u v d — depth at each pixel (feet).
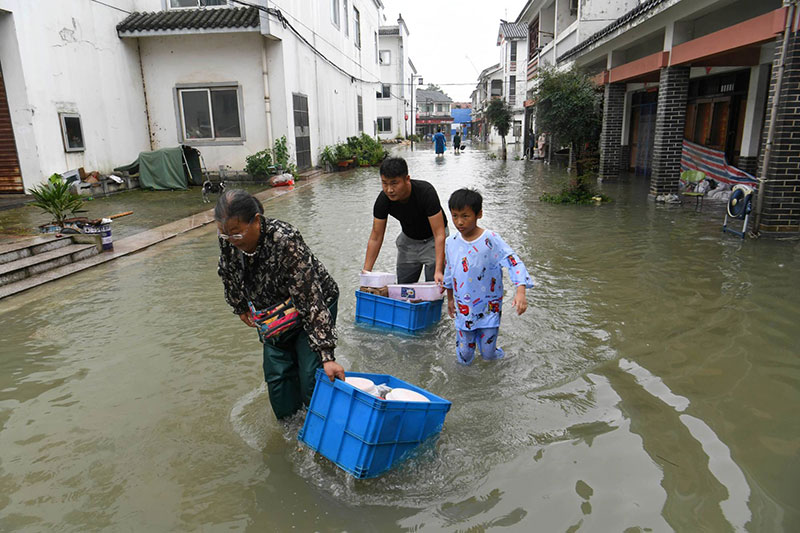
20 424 10.84
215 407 11.28
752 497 8.13
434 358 13.28
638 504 8.09
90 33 44.04
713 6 29.76
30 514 8.27
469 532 7.68
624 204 35.53
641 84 53.26
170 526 7.95
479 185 49.19
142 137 51.80
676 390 11.31
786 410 10.42
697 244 23.48
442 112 253.24
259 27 47.34
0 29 36.14
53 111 39.70
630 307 16.17
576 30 55.26
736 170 35.83
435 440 9.76
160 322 16.19
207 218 33.19
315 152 63.77
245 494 8.61
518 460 9.25
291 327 9.57
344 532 7.75
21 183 38.45
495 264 12.21
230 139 52.60
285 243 9.00
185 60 51.29
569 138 41.22
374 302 15.20
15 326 16.11
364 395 8.57
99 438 10.28
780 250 21.90
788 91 22.67
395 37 139.64
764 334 13.87
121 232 29.09
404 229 15.66
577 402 11.02
